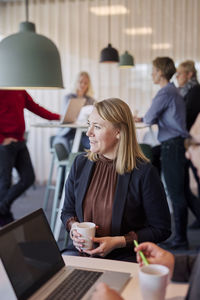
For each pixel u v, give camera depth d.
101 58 4.95
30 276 1.19
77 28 6.09
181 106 3.32
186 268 1.25
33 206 4.93
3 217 3.79
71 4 6.07
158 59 3.41
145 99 5.93
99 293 1.04
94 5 5.99
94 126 1.79
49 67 1.62
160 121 3.39
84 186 1.83
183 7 5.64
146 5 5.77
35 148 6.34
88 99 5.26
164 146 3.39
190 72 3.99
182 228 3.41
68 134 4.78
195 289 1.02
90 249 1.59
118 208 1.74
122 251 1.76
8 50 1.58
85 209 1.82
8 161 3.65
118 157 1.78
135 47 5.88
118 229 1.73
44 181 6.39
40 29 6.20
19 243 1.21
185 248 3.40
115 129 1.77
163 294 1.03
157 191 1.77
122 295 1.17
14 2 6.21
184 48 5.70
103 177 1.83
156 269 1.09
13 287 1.11
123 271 1.35
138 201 1.77
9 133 3.63
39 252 1.28
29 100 3.82
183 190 3.39
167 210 1.80
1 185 3.70
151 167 1.79
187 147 0.98
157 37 5.78
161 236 1.76
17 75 1.58
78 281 1.26
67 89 6.21
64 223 1.92
